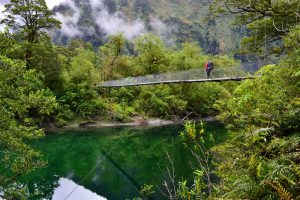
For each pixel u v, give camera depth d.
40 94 11.70
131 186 16.09
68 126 34.34
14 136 11.15
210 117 41.53
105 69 45.28
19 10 33.62
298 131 5.62
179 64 43.47
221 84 41.72
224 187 4.75
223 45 162.50
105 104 38.59
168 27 192.75
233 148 6.09
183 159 20.33
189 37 177.75
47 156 23.86
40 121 32.47
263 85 7.10
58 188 16.72
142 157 23.38
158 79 28.25
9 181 10.94
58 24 36.00
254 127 6.10
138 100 41.56
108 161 22.64
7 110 10.96
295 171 4.09
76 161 22.75
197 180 4.27
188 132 4.30
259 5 16.27
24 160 11.07
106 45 48.34
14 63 11.30
